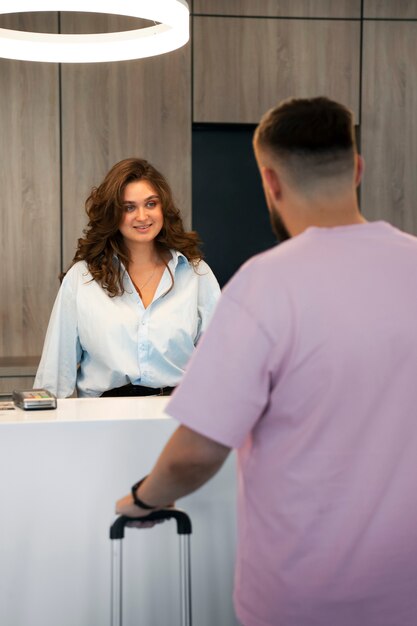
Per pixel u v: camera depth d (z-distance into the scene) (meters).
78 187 4.73
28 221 4.71
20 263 4.72
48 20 4.64
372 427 1.34
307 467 1.35
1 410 2.24
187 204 4.81
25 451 2.06
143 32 2.64
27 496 2.07
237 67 4.79
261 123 1.47
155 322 2.82
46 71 4.67
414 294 1.35
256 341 1.33
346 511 1.34
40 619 2.09
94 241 2.84
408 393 1.34
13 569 2.08
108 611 2.11
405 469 1.35
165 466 1.42
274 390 1.36
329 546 1.35
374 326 1.33
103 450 2.09
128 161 2.85
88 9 2.23
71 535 2.09
